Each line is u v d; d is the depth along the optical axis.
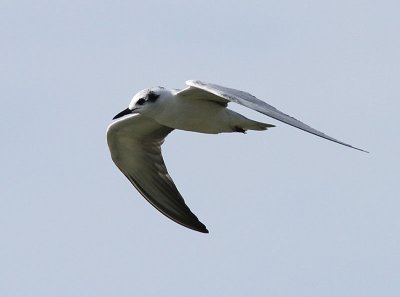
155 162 17.62
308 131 13.38
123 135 17.16
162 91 15.98
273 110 14.27
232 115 16.09
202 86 14.71
